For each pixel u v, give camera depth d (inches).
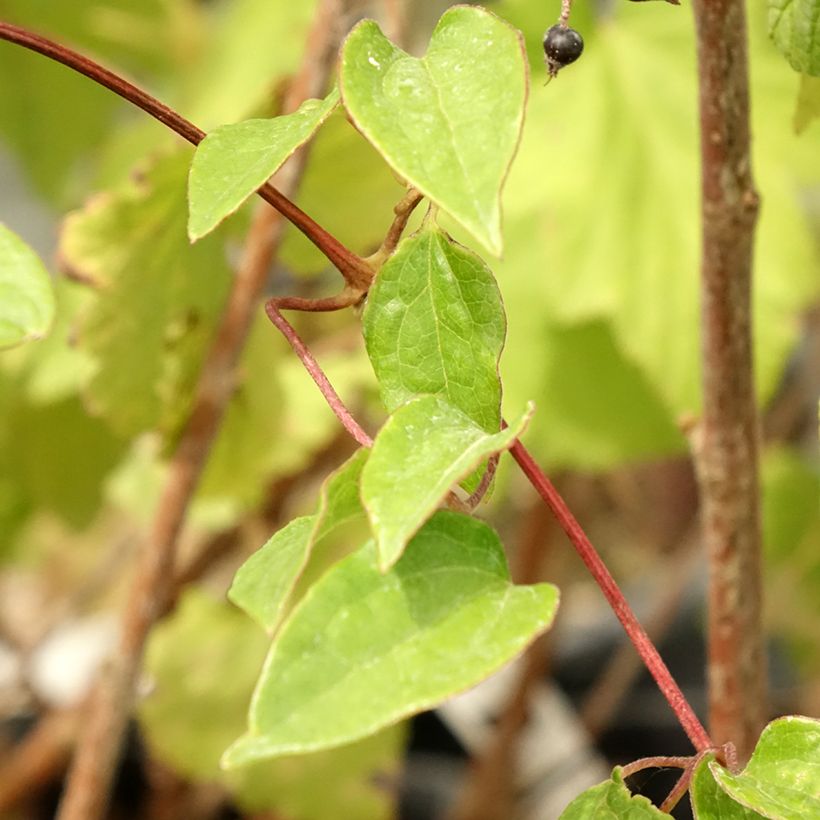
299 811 44.3
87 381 32.1
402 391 22.7
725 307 26.2
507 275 40.1
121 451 46.8
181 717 44.9
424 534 21.8
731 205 25.7
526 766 53.3
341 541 42.7
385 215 30.5
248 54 45.9
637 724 56.2
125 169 43.5
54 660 56.2
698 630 58.1
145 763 54.4
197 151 21.7
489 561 21.8
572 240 38.9
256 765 44.4
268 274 31.2
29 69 49.3
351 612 21.4
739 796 21.5
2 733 55.9
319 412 41.9
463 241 39.3
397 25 31.7
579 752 53.6
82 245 30.6
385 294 22.7
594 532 61.7
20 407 44.6
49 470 46.6
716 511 27.2
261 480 38.4
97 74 23.1
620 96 39.0
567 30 22.8
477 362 22.7
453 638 21.4
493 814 49.2
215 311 32.0
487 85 21.3
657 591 60.1
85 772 31.4
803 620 51.1
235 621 46.0
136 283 31.1
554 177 39.0
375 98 21.3
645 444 42.3
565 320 38.9
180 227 30.8
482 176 21.0
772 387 37.8
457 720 55.8
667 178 39.0
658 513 59.2
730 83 25.2
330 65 30.2
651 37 38.9
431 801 55.4
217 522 44.4
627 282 38.8
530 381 41.6
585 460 42.3
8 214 67.8
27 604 60.9
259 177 21.3
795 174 37.3
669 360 38.7
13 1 48.4
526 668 47.9
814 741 22.0
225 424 35.7
